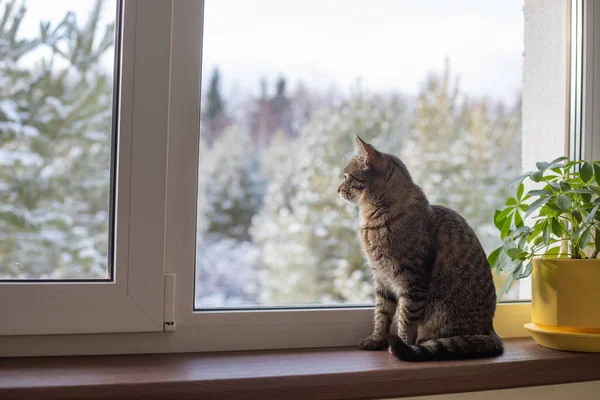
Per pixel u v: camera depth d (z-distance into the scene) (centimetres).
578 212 120
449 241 134
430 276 132
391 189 135
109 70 115
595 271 120
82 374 96
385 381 104
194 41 119
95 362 107
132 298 113
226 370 102
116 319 112
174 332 117
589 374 119
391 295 132
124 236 113
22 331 107
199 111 120
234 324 121
